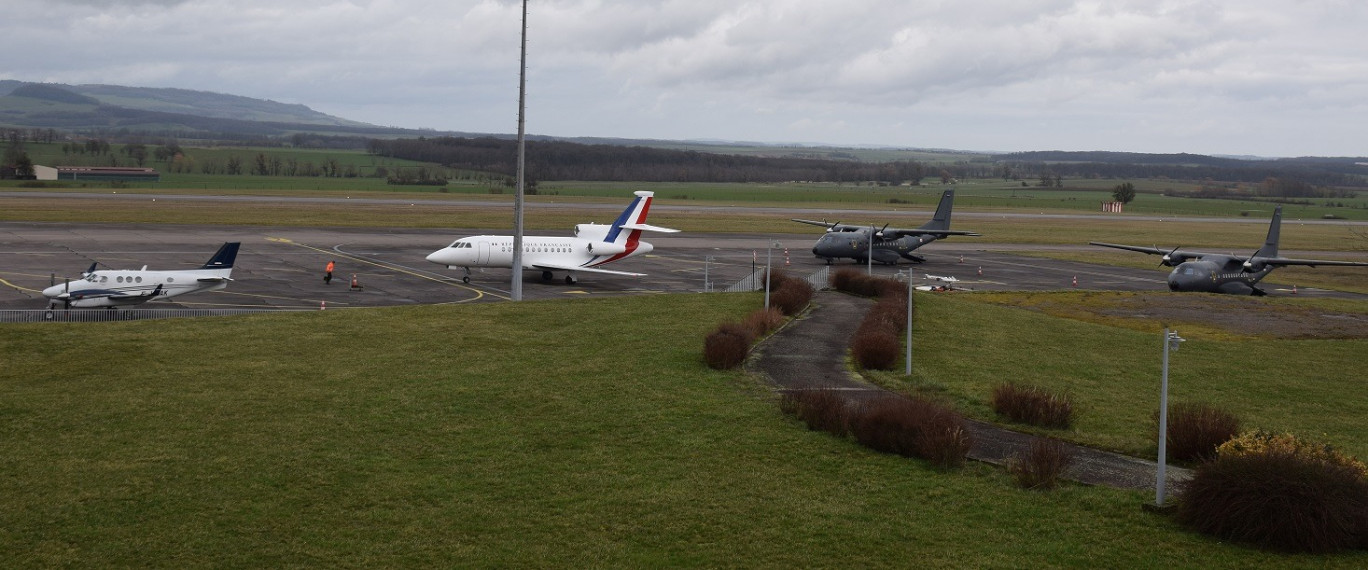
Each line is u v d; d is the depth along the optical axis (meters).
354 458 25.81
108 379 33.94
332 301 60.31
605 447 27.19
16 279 65.06
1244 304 71.69
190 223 113.31
